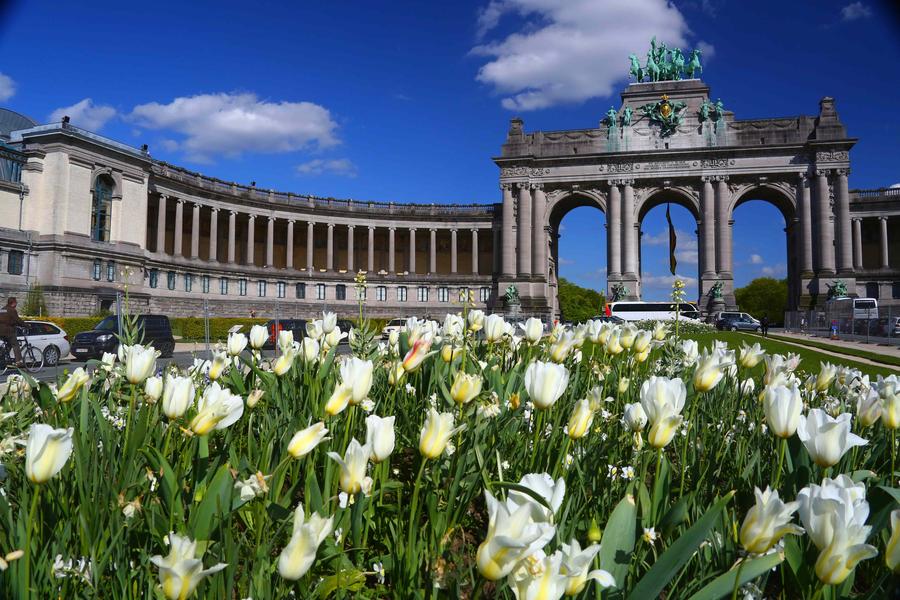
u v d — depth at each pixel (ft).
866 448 19.22
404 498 16.34
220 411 12.25
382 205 370.12
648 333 22.97
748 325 253.24
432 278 361.30
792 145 300.20
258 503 12.55
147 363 15.10
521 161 331.36
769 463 18.47
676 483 18.30
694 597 9.15
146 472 14.48
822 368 21.86
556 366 13.48
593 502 14.93
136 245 255.70
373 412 19.21
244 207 327.06
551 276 358.43
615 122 327.88
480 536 15.02
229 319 219.41
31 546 11.10
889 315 164.96
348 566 12.16
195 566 7.75
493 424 17.61
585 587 9.36
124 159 250.57
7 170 221.05
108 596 10.87
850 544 7.78
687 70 332.19
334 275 351.87
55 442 9.66
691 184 315.17
